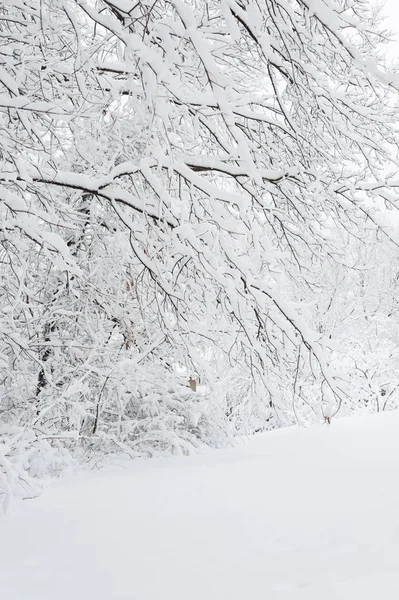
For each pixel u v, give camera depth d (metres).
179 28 4.18
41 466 6.73
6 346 7.64
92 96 5.87
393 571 2.68
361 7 5.62
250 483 5.25
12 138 5.16
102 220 8.68
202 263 5.42
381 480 4.95
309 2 4.00
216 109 5.80
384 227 6.78
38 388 8.78
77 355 8.84
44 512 4.60
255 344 5.83
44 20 4.68
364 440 8.00
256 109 7.22
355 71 5.77
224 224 5.41
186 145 6.92
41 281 8.65
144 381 9.45
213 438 10.09
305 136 6.60
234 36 4.20
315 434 9.39
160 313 6.42
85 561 3.25
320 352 5.62
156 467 7.40
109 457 8.58
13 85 4.74
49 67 5.04
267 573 2.86
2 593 2.84
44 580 2.99
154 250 6.01
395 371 18.88
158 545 3.46
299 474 5.57
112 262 8.38
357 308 18.80
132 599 2.66
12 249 6.09
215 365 8.28
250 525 3.76
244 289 5.82
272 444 9.01
